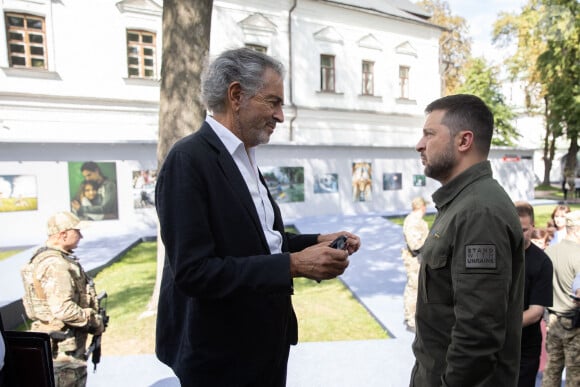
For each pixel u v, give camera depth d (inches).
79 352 107.8
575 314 113.7
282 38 805.9
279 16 800.3
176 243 57.7
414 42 995.9
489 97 1168.8
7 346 64.8
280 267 57.4
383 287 265.3
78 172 475.8
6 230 446.9
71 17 621.0
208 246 58.5
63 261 105.8
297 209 623.2
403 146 714.2
